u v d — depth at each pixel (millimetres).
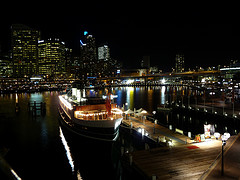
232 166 22453
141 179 22516
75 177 28234
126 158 26125
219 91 145625
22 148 38844
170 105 79438
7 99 128250
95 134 38094
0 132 49469
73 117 42562
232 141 31109
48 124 57719
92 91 189875
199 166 23078
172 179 20422
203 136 32031
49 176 28469
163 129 40250
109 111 40656
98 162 32844
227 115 53688
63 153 36531
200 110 63250
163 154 26766
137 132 38250
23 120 62938
